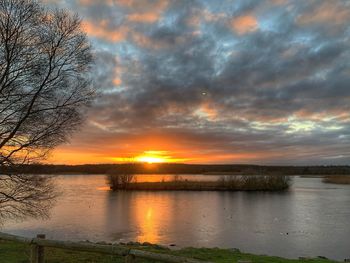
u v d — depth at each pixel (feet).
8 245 45.75
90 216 132.05
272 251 79.61
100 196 215.72
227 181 273.95
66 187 299.58
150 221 122.31
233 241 90.68
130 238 93.35
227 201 191.21
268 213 145.07
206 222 121.49
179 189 272.31
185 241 90.22
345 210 153.69
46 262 36.88
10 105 46.70
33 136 48.98
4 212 53.88
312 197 216.54
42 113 49.03
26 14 46.11
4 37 44.96
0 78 45.14
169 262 19.85
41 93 48.39
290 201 191.42
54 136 50.72
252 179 276.21
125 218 128.57
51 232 100.01
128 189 271.49
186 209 157.17
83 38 57.31
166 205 171.53
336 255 75.97
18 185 49.06
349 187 322.96
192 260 18.89
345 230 107.04
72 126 51.85
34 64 46.96
